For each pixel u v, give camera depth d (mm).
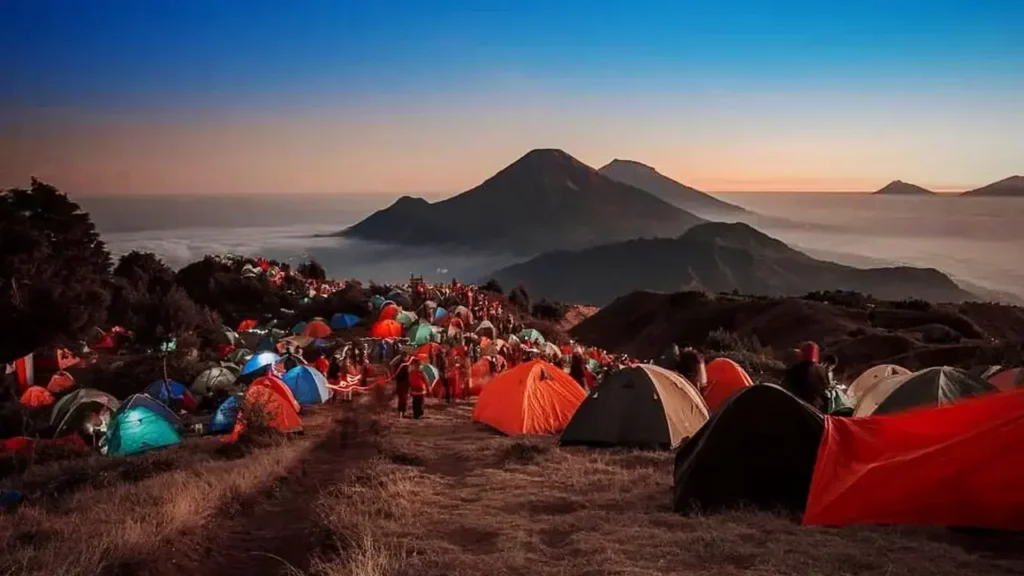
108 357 40000
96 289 23141
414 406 20703
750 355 38406
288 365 29453
